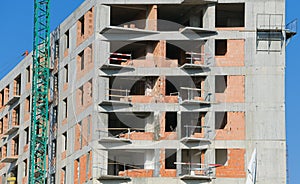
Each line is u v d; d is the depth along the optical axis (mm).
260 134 124312
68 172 132000
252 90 125062
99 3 127375
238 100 125000
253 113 124688
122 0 127000
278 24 126250
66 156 132875
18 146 151125
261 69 125562
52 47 140375
